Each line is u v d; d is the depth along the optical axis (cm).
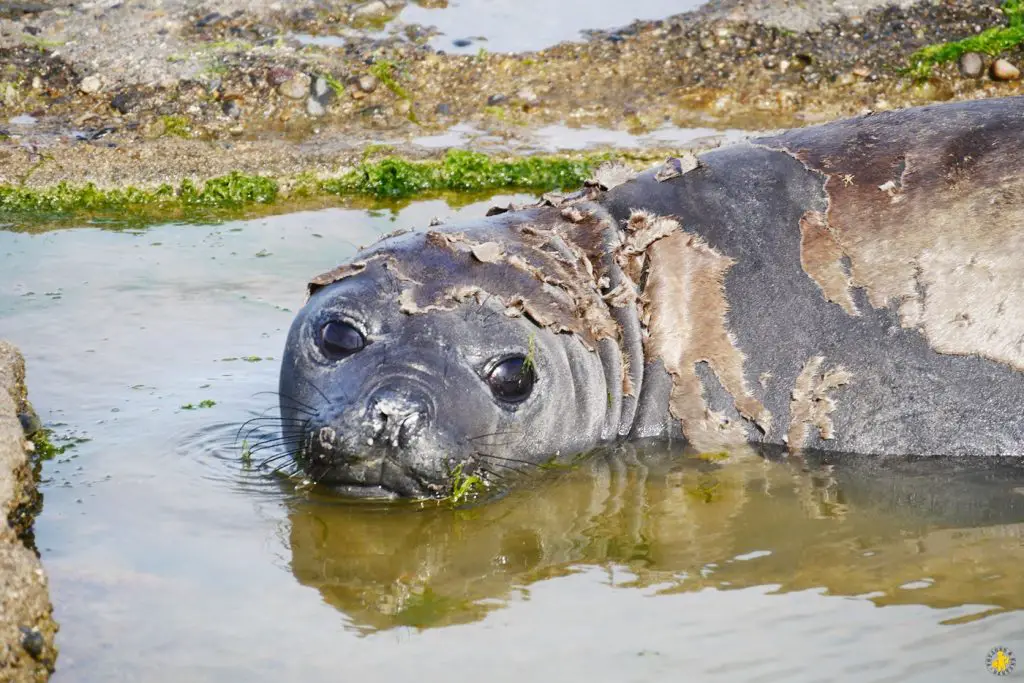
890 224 2220
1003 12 4075
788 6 4197
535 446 2162
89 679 1550
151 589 1753
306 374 2109
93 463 2122
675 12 4256
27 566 1675
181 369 2489
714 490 2103
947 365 2173
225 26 4138
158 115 3772
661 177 2400
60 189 3431
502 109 3850
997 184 2194
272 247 3123
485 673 1556
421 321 2067
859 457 2206
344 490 2056
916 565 1830
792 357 2230
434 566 1842
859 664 1569
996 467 2161
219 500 2025
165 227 3269
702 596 1748
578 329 2203
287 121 3803
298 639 1638
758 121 3734
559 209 2400
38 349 2555
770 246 2264
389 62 3994
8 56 3938
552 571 1831
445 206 3384
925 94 3841
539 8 4334
